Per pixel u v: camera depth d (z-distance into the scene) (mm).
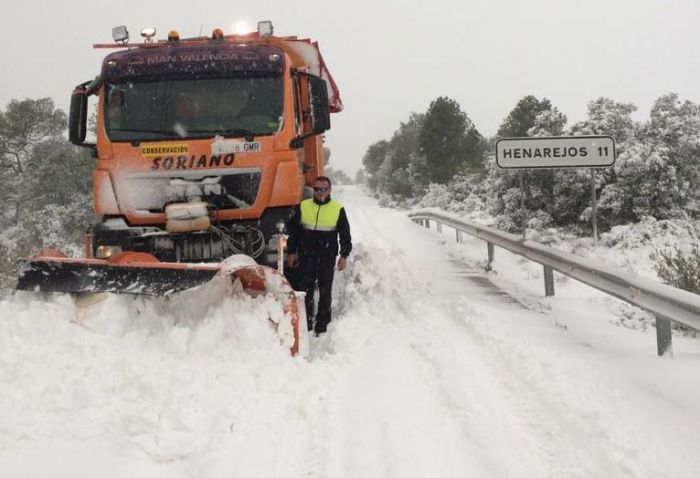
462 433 4227
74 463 3727
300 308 5449
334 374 5383
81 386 4418
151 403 4363
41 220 19266
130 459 3803
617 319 7547
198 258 6965
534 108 26969
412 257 12859
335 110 11195
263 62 7297
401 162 45312
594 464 3740
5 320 4922
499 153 9758
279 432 4180
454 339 6359
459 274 10750
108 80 7309
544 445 4016
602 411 4434
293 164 7148
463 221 14039
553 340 6465
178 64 7324
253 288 5512
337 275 8750
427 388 5078
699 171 13680
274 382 4777
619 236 12820
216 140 7043
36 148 26031
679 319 5430
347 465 3816
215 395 4453
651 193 13492
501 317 7430
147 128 7211
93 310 5262
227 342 5168
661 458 3777
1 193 25375
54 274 5402
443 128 36625
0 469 3637
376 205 40062
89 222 19656
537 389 4914
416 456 3895
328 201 7246
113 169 7082
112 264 5309
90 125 19203
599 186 14336
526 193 15789
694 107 14180
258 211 7035
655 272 10023
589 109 15352
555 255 8266
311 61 9102
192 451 3883
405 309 7582
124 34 8109
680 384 5113
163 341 5098
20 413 4125
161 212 7004
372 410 4637
